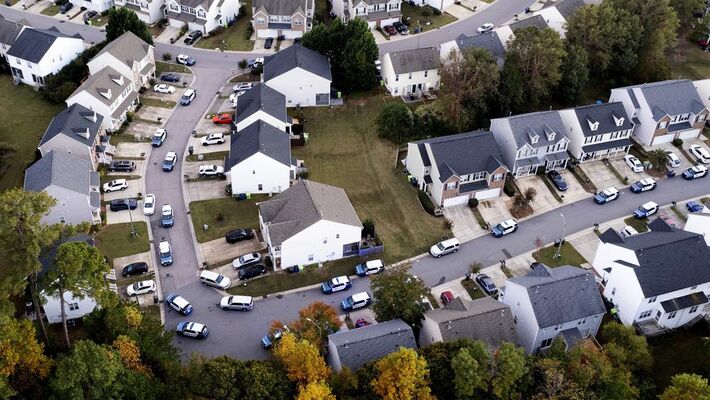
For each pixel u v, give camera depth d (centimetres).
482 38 12756
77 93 11144
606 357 7438
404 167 11262
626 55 12769
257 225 9994
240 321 8588
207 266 9288
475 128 11981
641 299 8200
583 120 11262
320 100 12462
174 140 11550
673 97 11700
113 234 9612
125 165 10769
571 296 8038
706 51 14212
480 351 6919
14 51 12488
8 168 10769
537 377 7144
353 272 9369
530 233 10138
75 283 6731
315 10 15075
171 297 8688
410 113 11662
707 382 7162
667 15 12888
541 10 14488
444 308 8162
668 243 8531
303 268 9331
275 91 11962
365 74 12444
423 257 9688
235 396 6625
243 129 11044
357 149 11581
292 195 9675
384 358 6900
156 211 10119
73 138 10275
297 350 6962
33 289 7088
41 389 6438
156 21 14762
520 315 8238
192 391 6694
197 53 13812
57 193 9200
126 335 7050
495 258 9681
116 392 6369
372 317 8681
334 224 9131
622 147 11500
